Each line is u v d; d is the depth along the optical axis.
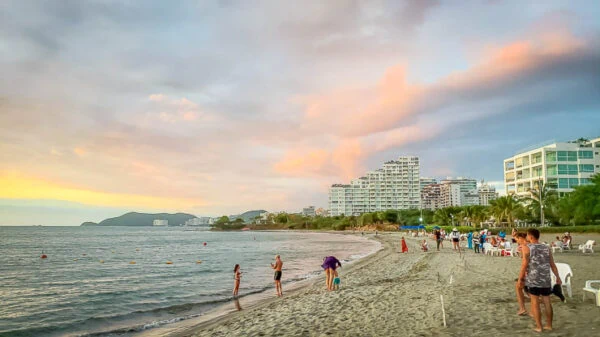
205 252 66.06
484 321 9.62
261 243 98.62
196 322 15.36
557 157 89.50
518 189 100.50
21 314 18.62
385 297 14.69
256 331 11.09
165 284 28.19
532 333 8.20
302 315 12.77
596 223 61.22
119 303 21.08
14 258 54.44
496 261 25.95
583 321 8.95
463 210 115.62
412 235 99.44
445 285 16.45
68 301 21.83
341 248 71.75
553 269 8.36
